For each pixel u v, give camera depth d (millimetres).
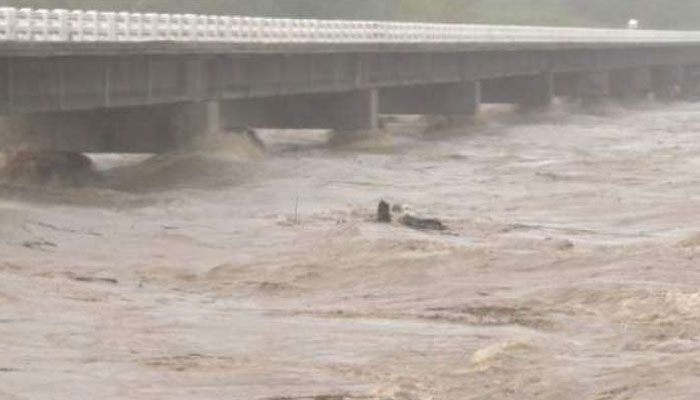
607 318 58656
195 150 139000
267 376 47875
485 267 73375
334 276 73375
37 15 110875
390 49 178750
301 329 57562
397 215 97938
